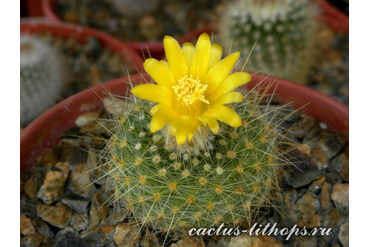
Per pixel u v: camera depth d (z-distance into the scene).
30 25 0.32
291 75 0.27
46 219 0.20
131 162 0.18
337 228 0.20
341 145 0.22
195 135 0.17
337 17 0.33
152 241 0.19
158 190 0.18
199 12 0.37
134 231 0.20
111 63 0.31
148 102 0.19
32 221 0.20
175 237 0.19
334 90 0.30
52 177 0.21
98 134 0.23
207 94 0.17
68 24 0.32
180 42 0.30
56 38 0.32
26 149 0.22
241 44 0.26
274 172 0.20
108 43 0.31
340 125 0.23
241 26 0.26
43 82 0.28
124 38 0.35
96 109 0.23
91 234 0.20
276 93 0.24
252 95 0.22
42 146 0.22
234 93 0.16
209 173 0.17
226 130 0.18
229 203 0.18
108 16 0.36
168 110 0.17
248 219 0.20
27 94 0.27
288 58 0.26
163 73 0.17
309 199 0.20
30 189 0.21
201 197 0.18
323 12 0.34
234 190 0.18
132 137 0.18
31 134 0.22
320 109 0.23
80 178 0.21
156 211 0.18
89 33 0.32
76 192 0.21
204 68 0.17
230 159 0.18
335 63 0.31
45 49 0.29
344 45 0.32
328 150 0.22
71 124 0.23
